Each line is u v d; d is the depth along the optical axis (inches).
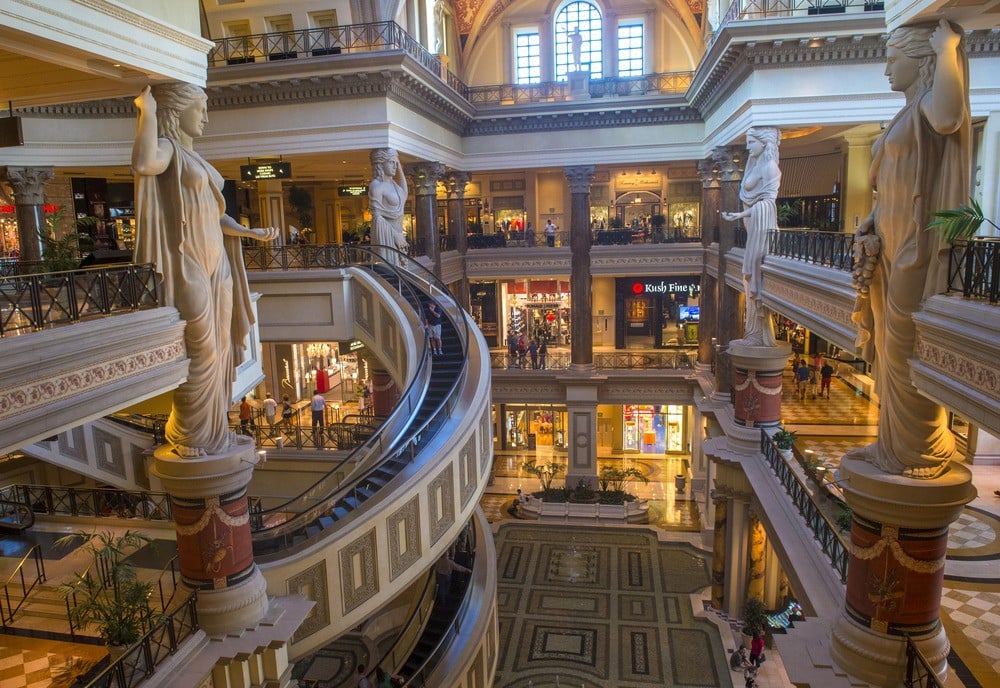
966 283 198.5
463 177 822.5
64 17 198.4
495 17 842.2
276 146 577.9
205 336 257.9
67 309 209.8
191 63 254.7
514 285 986.7
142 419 497.0
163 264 246.2
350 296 524.1
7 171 563.8
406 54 523.5
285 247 537.6
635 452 928.9
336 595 306.5
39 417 185.3
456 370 454.0
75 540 371.9
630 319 968.9
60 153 585.3
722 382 661.3
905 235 224.2
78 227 701.3
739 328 655.1
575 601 577.0
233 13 585.0
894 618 250.2
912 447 241.8
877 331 247.8
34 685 245.0
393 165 566.9
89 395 203.5
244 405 614.2
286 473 562.3
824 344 812.6
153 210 242.7
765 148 498.6
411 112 617.3
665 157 773.3
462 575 455.8
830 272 339.0
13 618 290.8
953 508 238.1
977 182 448.8
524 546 681.0
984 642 267.6
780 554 379.9
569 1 829.2
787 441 467.8
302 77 540.7
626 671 481.7
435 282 555.5
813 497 379.2
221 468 261.0
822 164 708.7
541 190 983.6
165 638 254.8
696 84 671.1
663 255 813.9
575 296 806.5
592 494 768.3
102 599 286.7
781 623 509.0
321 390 837.8
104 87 253.4
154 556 348.8
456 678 354.6
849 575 268.2
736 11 508.1
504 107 772.6
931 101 211.0
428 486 343.9
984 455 456.1
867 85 474.6
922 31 219.0
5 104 277.9
